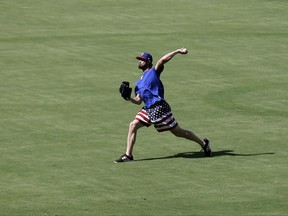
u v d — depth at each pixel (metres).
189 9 115.25
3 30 102.75
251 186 50.50
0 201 47.81
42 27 104.56
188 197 48.47
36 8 114.94
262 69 86.06
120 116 68.75
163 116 56.00
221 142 60.84
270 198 48.28
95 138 62.09
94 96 75.25
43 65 86.94
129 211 45.97
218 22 108.00
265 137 62.09
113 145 60.19
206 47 95.19
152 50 93.50
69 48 94.12
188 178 52.22
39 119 67.44
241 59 90.19
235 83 80.25
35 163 55.66
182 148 59.62
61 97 74.88
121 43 96.50
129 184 51.03
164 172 53.53
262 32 103.06
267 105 72.00
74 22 107.31
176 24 106.56
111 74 83.56
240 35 101.06
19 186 50.72
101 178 52.28
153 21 108.12
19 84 79.50
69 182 51.50
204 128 64.69
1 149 59.00
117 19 109.06
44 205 47.09
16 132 63.53
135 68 86.06
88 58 89.94
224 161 55.97
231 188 50.16
